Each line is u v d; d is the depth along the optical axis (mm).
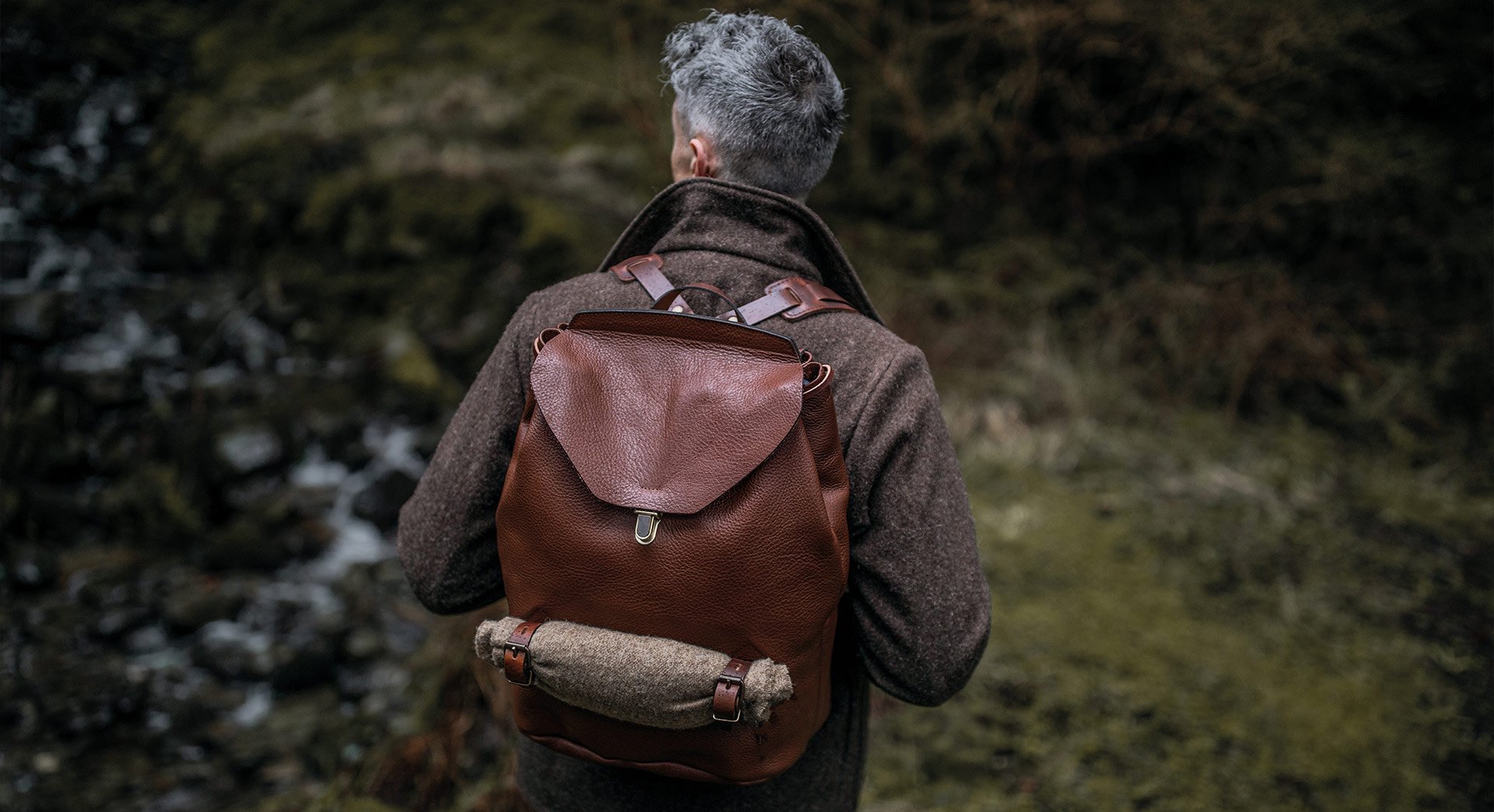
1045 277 4270
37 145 4266
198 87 4691
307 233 4039
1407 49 4055
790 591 867
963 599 937
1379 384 3789
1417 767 2164
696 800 1044
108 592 2930
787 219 1048
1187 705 2320
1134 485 3283
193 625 2820
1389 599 2766
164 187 4270
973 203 4555
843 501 885
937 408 979
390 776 2070
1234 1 3996
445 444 1043
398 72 4602
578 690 889
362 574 3021
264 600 2934
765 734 930
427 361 3699
